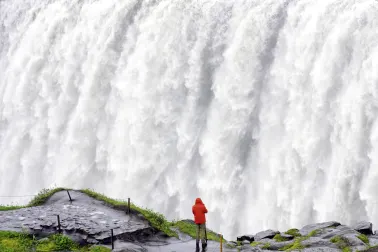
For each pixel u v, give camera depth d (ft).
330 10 131.64
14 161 193.47
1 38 228.43
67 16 195.42
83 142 174.70
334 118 124.16
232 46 149.28
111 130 170.40
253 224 131.95
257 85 143.74
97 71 176.24
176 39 160.86
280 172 131.75
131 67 168.76
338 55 125.70
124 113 166.61
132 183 157.38
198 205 74.43
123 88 168.86
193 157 150.20
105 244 76.18
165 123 157.99
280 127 136.36
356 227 78.33
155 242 81.15
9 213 89.45
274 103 138.92
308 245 72.28
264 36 144.66
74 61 187.52
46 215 87.20
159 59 163.53
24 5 222.48
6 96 204.13
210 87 153.89
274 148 135.64
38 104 193.88
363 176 116.37
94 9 188.03
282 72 138.72
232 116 145.28
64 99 187.01
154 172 155.22
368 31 122.21
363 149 117.50
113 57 176.65
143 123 160.66
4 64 221.46
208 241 81.41
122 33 177.17
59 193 102.63
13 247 73.15
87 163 172.55
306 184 125.49
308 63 132.16
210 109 150.92
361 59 122.31
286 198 128.16
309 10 137.49
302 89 132.57
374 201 111.96
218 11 155.74
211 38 155.53
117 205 92.73
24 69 201.87
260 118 140.56
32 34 206.18
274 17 144.46
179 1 163.22
